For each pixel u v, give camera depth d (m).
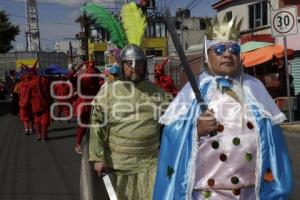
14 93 21.52
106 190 4.54
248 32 26.31
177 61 27.36
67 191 7.35
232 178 3.04
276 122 3.13
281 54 16.70
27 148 11.79
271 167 3.07
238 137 3.03
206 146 3.06
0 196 7.10
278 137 3.13
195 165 3.07
